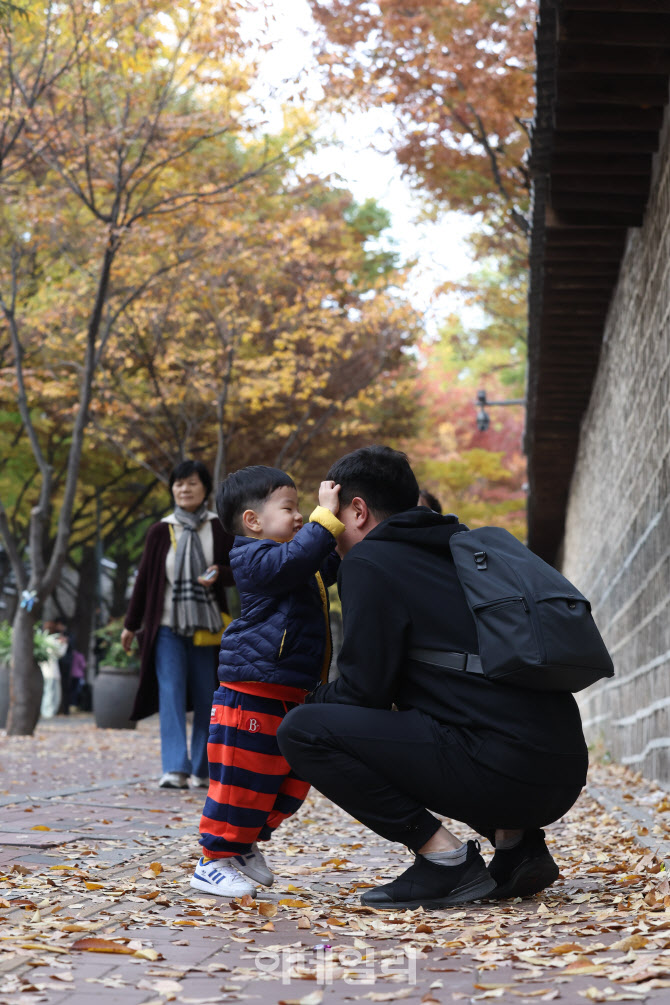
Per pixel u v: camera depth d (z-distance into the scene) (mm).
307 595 3461
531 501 19125
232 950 2770
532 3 12500
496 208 15680
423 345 19719
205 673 6902
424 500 5754
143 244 12961
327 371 17391
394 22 12383
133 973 2500
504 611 3055
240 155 15430
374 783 3203
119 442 17438
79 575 26516
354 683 3213
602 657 3039
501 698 3127
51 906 3135
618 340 9773
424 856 3291
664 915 2918
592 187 7609
